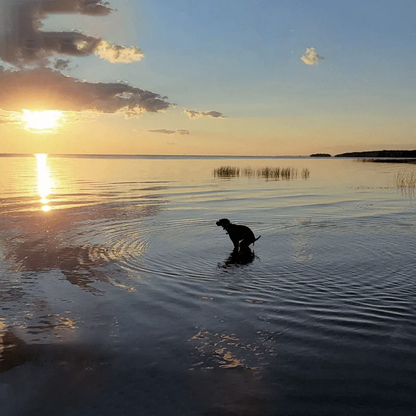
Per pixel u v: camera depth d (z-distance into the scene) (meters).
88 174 43.62
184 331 5.06
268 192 23.28
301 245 9.82
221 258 8.64
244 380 3.91
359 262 8.19
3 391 3.81
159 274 7.49
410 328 5.02
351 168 57.53
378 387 3.74
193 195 21.72
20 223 13.02
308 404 3.50
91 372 4.12
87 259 8.59
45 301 6.15
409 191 23.31
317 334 4.91
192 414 3.40
